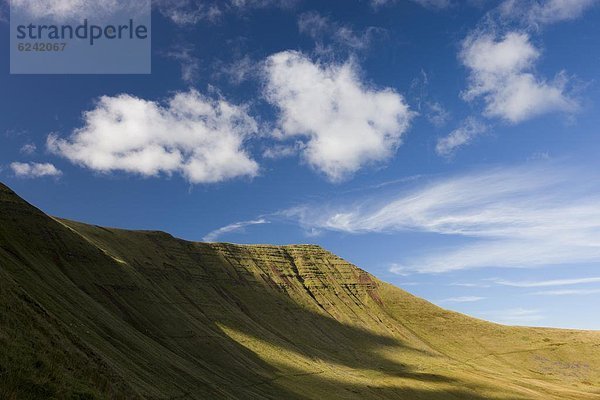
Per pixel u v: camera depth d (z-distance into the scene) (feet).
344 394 347.15
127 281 343.67
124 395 112.37
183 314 370.53
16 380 80.33
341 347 556.92
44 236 310.65
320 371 406.21
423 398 395.96
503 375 554.05
